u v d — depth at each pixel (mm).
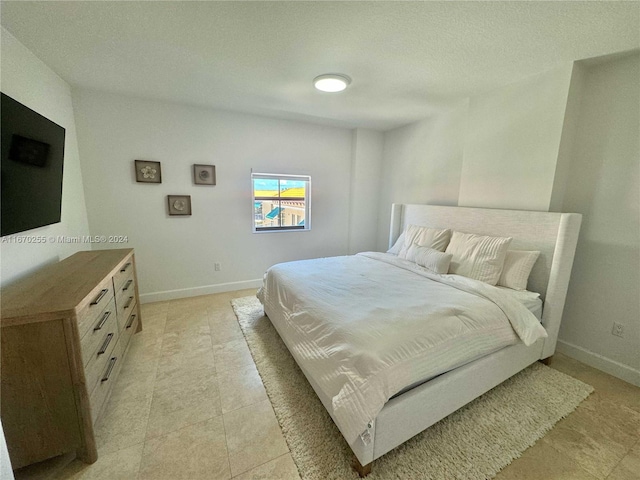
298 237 3936
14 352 1095
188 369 1964
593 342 2080
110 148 2760
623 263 1914
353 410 1135
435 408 1375
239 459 1302
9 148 1425
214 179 3264
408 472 1233
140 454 1320
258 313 2881
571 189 2148
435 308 1607
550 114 2072
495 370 1654
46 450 1199
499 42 1690
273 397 1696
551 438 1433
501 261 2160
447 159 3152
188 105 3021
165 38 1705
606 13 1396
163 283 3193
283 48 1803
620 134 1885
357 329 1386
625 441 1422
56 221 1969
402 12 1423
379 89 2473
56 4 1388
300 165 3756
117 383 1804
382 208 4262
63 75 2262
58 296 1264
